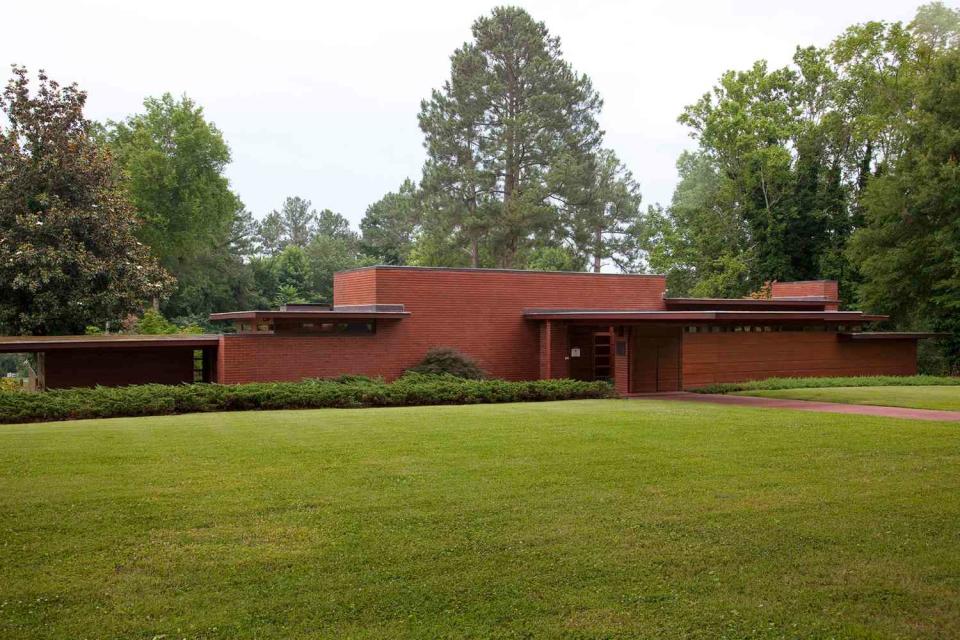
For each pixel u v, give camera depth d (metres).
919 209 33.09
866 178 41.28
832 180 43.28
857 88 42.22
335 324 24.16
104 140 49.91
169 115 50.91
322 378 23.41
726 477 9.12
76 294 29.03
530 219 48.03
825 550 6.47
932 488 8.55
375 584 5.77
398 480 8.97
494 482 8.85
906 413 16.33
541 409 17.02
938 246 32.66
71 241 28.97
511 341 27.06
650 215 51.94
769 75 45.03
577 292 28.19
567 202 50.00
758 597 5.52
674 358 25.50
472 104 49.62
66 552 6.44
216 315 25.19
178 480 8.97
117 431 13.12
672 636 4.94
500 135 49.06
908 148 35.72
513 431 12.88
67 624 5.09
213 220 52.53
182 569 6.07
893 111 39.72
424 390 19.83
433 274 25.77
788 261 43.34
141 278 30.66
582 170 49.41
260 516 7.48
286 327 23.42
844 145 44.03
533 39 49.91
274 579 5.86
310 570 6.05
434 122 50.12
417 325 25.48
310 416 15.83
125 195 32.84
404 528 7.10
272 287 68.06
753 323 26.92
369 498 8.13
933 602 5.41
